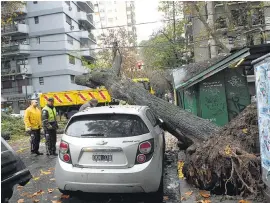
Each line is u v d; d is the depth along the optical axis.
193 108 10.30
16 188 6.36
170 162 8.04
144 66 48.22
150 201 5.34
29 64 43.91
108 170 4.84
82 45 50.19
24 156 9.81
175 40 31.58
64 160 5.07
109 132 5.06
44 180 6.93
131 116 5.30
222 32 22.59
